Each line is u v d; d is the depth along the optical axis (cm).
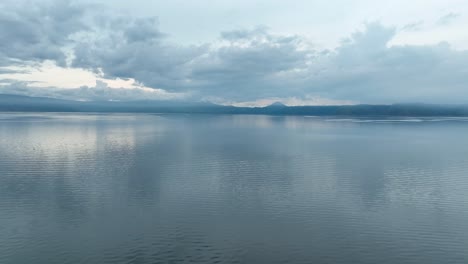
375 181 5888
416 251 3428
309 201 4828
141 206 4612
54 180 5894
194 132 16025
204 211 4447
